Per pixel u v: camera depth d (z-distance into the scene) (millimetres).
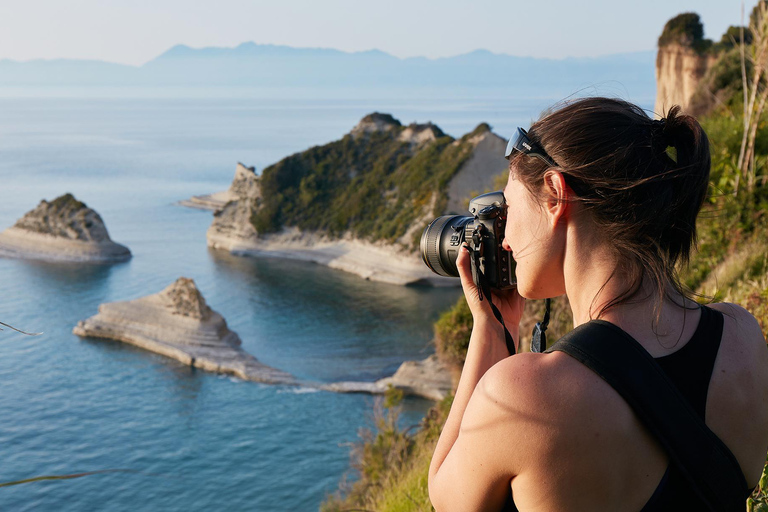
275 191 100875
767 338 3725
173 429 44562
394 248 84625
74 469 40531
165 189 191000
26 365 55312
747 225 8008
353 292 77125
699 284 7500
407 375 47281
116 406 48312
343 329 64188
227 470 39688
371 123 105750
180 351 56344
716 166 8477
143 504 36875
